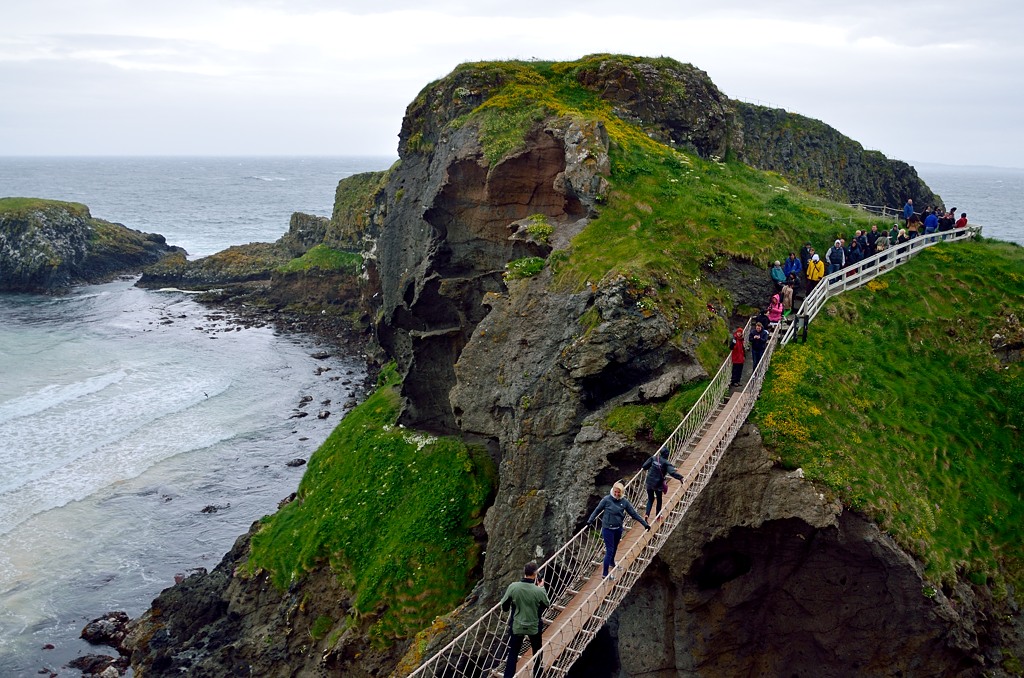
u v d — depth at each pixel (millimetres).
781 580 21328
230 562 36219
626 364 25188
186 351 75000
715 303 27703
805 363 24781
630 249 28734
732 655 22031
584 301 27578
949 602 20141
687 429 21094
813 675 21641
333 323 85875
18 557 38062
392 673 25875
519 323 29500
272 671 29812
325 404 60375
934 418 24812
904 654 20500
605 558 17344
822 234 32875
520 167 33812
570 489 24781
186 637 32188
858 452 21969
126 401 59469
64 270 106562
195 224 188625
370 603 28734
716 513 21453
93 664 31234
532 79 39406
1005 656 20656
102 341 77875
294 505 37688
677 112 39656
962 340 28000
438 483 33062
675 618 22250
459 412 31578
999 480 23781
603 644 23984
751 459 21672
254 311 92062
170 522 41906
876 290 29781
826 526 20062
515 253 34156
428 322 38031
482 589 26312
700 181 34375
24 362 68812
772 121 64312
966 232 34531
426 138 41562
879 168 73125
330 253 94688
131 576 37219
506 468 27828
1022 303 28812
